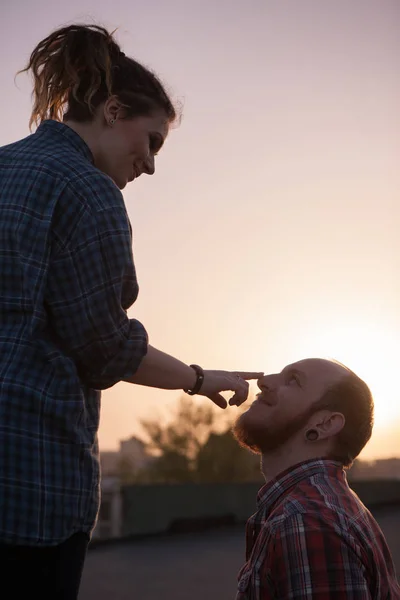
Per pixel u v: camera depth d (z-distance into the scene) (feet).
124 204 6.36
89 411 6.11
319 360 7.82
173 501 48.73
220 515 52.24
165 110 7.04
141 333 6.17
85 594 24.06
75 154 6.47
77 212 6.02
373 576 6.86
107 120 6.75
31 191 6.10
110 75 6.75
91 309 5.87
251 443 7.78
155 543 42.50
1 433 5.51
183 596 23.77
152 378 6.56
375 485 65.46
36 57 7.11
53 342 5.93
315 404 7.54
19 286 5.90
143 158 6.98
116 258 6.02
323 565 6.56
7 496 5.47
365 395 7.73
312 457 7.54
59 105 7.12
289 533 6.73
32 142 6.59
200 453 137.90
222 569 30.76
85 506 5.84
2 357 5.73
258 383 7.72
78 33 6.92
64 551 5.75
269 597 6.84
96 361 5.92
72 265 5.93
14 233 5.98
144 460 138.41
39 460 5.58
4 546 5.50
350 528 6.82
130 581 27.30
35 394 5.64
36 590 5.63
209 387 7.11
